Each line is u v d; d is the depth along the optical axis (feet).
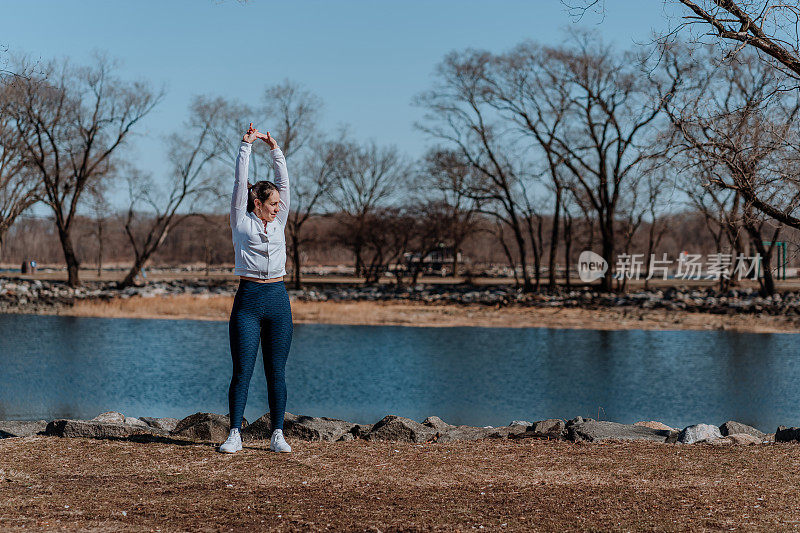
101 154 161.38
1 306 130.41
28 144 149.38
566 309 132.87
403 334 93.76
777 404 47.78
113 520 14.52
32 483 17.22
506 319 115.75
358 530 14.16
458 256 289.33
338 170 192.65
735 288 174.91
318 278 268.00
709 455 21.22
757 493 17.06
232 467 18.88
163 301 134.72
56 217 168.66
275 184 20.07
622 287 172.55
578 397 50.19
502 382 56.39
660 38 33.19
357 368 63.82
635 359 70.95
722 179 34.78
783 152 32.91
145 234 316.60
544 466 19.71
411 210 203.51
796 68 32.01
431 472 18.86
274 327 20.18
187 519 14.67
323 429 23.31
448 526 14.44
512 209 172.55
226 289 176.65
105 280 219.00
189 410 44.04
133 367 62.03
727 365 67.00
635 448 22.24
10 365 62.59
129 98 158.30
